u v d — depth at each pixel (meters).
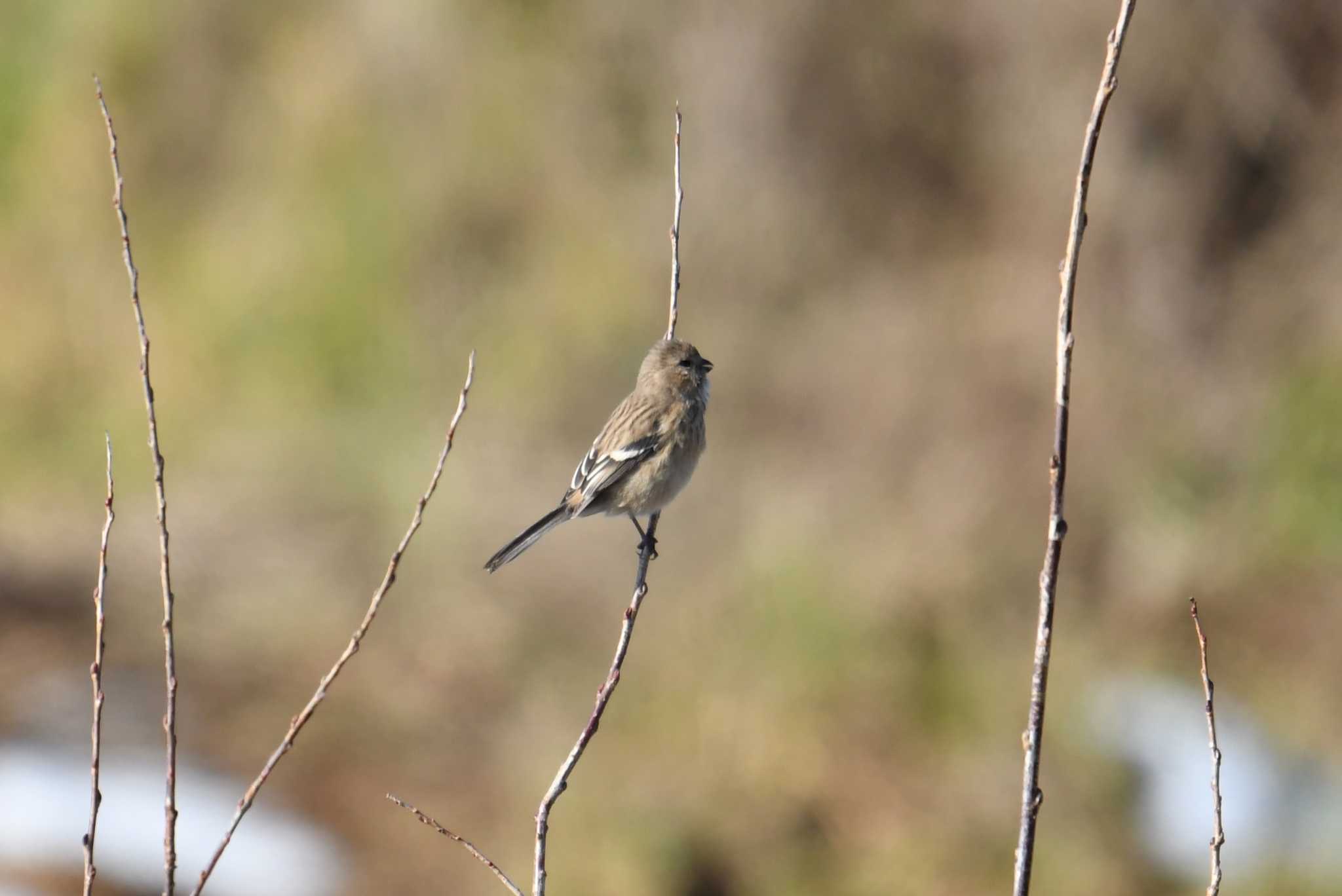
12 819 12.12
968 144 18.33
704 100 18.70
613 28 19.09
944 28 18.17
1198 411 16.95
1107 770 13.23
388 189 19.61
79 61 21.31
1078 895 12.30
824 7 18.25
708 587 15.34
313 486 17.88
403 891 11.91
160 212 20.80
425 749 13.76
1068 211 17.59
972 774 13.13
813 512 16.20
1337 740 14.02
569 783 13.05
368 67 20.02
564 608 15.55
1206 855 12.53
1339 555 16.09
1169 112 17.50
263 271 19.77
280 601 15.98
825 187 18.53
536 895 5.29
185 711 14.23
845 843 12.60
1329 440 16.44
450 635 15.32
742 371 17.92
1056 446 4.62
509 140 19.38
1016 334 17.28
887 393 17.34
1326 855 12.43
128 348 19.98
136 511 18.02
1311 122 17.44
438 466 5.34
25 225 21.03
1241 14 17.31
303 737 13.95
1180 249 17.41
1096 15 17.47
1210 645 15.30
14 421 19.73
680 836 12.36
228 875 11.88
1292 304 17.30
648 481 8.35
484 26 19.64
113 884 11.62
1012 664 14.29
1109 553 16.34
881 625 14.44
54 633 15.41
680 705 13.85
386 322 19.17
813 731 13.43
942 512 16.28
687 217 18.69
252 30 20.80
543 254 19.12
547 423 18.17
